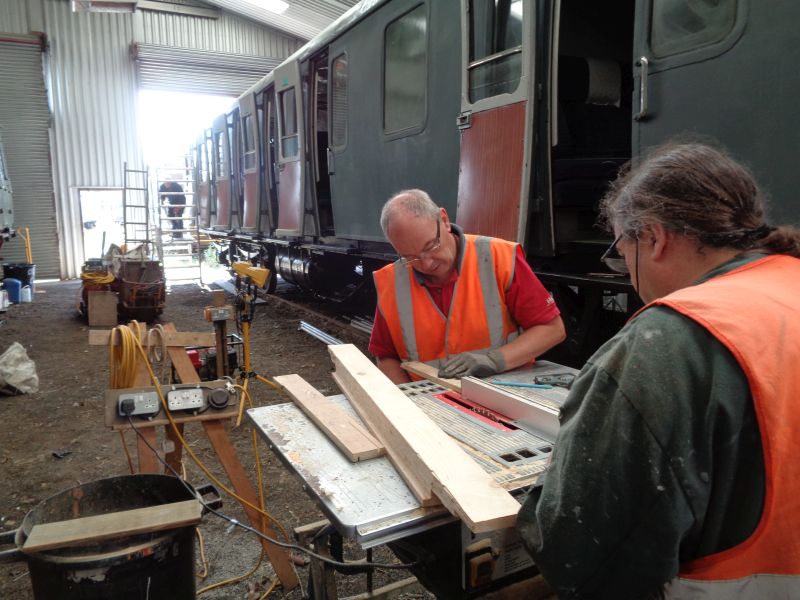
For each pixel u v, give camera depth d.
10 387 4.89
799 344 0.81
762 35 2.17
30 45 13.39
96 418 4.34
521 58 3.17
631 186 0.98
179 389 2.21
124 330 2.17
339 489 1.17
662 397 0.80
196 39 15.10
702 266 0.95
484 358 1.91
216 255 14.23
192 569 1.77
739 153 2.27
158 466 2.37
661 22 2.57
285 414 1.57
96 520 1.63
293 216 7.07
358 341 6.24
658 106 2.60
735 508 0.82
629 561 0.83
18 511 3.02
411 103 4.54
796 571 0.80
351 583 2.35
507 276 2.14
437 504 1.12
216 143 11.25
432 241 2.01
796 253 0.95
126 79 14.38
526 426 1.42
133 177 14.66
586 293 3.24
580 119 4.12
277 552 2.27
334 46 5.86
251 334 7.05
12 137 13.51
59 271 14.30
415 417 1.37
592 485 0.84
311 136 6.59
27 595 2.33
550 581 0.91
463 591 1.19
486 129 3.43
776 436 0.77
